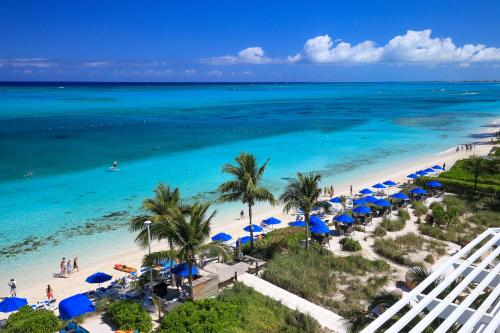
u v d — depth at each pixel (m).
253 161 31.27
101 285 28.31
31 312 22.80
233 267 28.20
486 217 39.06
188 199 46.53
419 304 12.39
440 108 171.75
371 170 62.06
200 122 118.94
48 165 62.53
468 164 56.06
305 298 24.61
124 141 84.81
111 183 53.06
